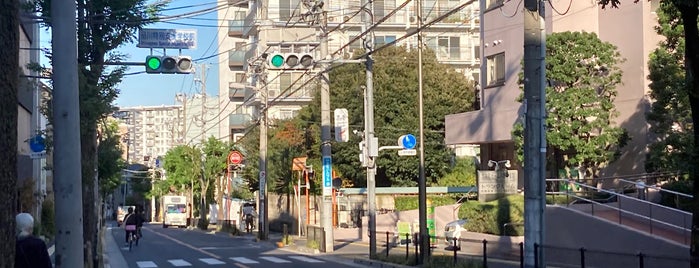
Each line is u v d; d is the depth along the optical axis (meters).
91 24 15.42
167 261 26.62
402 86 43.56
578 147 23.44
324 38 30.78
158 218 102.56
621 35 25.44
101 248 27.33
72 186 9.92
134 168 105.88
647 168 20.41
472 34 58.84
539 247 14.52
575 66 23.48
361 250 30.78
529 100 14.80
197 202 79.31
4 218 5.82
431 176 44.69
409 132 42.72
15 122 6.07
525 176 14.92
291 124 47.91
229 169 58.56
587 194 23.78
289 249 32.94
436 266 20.38
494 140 29.78
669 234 18.47
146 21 15.78
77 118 10.01
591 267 19.59
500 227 24.45
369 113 26.33
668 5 13.95
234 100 70.75
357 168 43.91
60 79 9.89
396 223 34.22
